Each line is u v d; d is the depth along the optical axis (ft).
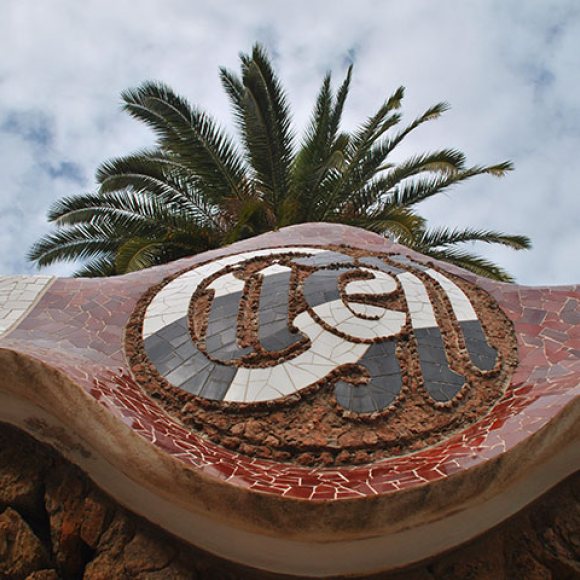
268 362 15.01
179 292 18.40
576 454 12.26
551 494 12.44
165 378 15.11
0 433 13.65
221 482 11.07
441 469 11.55
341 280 17.97
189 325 16.70
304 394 14.16
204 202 46.29
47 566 12.51
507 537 12.10
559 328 17.34
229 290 18.01
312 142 47.62
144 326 17.16
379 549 11.19
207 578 11.69
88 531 12.21
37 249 43.09
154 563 11.69
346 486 11.50
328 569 11.29
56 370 12.43
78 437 12.62
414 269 19.61
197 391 14.53
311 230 24.88
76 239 43.32
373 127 47.44
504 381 15.43
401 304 17.20
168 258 43.50
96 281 19.29
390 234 43.73
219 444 13.33
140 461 11.60
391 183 46.47
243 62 46.19
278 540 11.05
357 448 13.15
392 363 15.10
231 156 45.80
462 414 14.19
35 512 13.05
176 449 12.12
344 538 10.94
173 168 45.50
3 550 12.78
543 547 11.94
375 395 14.25
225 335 16.07
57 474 12.98
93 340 16.56
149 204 43.68
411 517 11.01
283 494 10.95
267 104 45.96
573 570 11.66
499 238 46.03
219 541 11.48
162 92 43.50
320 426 13.58
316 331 15.78
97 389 13.03
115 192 43.21
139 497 11.97
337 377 14.58
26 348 14.03
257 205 42.78
